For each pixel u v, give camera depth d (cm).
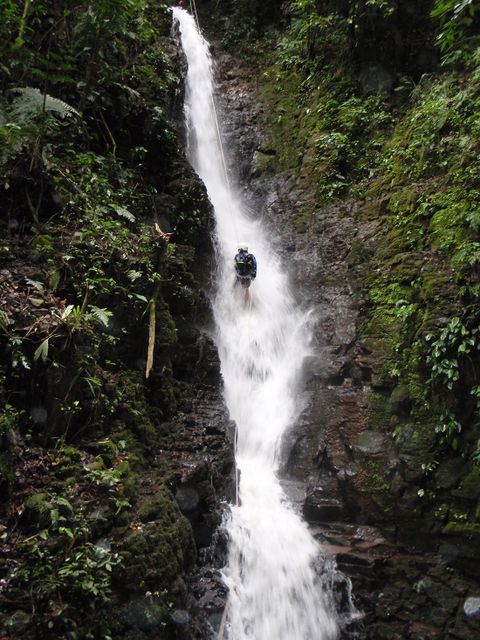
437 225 821
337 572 639
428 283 765
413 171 927
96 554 446
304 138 1130
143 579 462
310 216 1013
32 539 430
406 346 761
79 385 525
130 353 610
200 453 601
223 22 1423
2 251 567
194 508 557
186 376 695
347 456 734
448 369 693
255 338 876
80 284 574
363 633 626
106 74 789
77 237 610
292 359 873
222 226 1048
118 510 478
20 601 405
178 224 797
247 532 613
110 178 752
